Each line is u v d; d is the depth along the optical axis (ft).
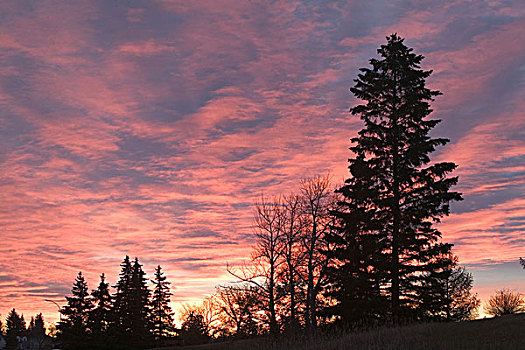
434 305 107.76
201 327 258.98
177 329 264.52
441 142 118.21
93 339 221.05
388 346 57.52
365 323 103.96
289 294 132.77
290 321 122.01
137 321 227.81
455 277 155.74
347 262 119.96
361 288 111.96
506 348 49.49
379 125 123.13
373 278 113.60
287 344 84.17
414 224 111.14
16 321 474.49
